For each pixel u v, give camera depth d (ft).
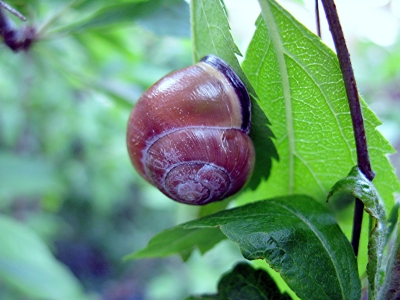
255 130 0.22
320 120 0.20
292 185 0.24
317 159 0.22
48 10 0.38
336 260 0.18
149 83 0.46
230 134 0.21
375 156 0.21
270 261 0.17
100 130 0.82
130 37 0.52
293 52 0.19
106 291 1.10
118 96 0.44
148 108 0.21
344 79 0.18
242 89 0.21
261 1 0.18
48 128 0.78
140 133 0.21
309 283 0.17
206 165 0.21
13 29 0.28
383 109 0.54
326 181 0.23
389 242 0.20
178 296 0.88
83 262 1.15
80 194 1.00
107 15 0.32
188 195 0.22
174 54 0.61
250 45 0.19
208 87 0.20
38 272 0.45
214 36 0.20
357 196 0.18
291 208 0.20
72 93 0.75
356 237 0.19
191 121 0.20
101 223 1.17
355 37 0.61
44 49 0.42
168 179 0.22
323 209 0.21
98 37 0.45
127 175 0.94
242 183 0.22
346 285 0.18
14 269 0.43
